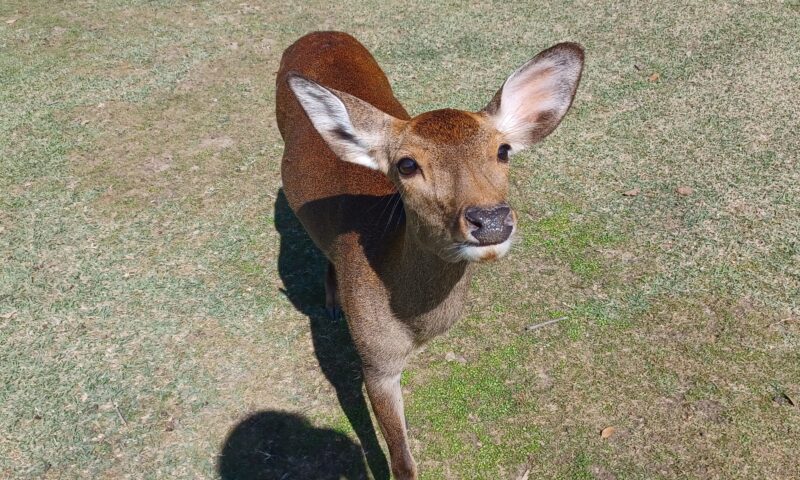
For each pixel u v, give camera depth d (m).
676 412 0.99
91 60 1.90
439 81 1.72
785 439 0.94
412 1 2.14
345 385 1.05
